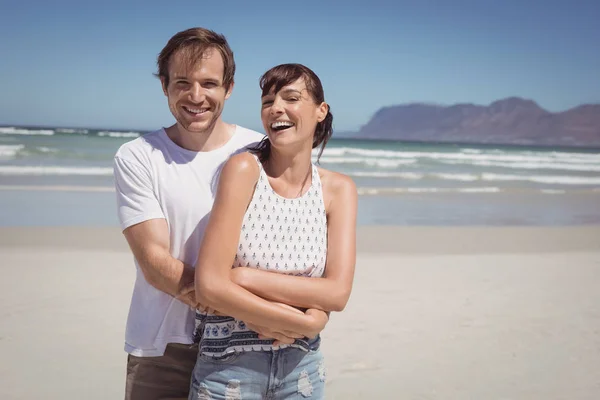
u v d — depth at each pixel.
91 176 17.27
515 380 4.94
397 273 8.03
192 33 2.54
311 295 2.38
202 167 2.65
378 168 26.39
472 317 6.41
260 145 2.56
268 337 2.36
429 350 5.50
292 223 2.45
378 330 5.94
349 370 5.03
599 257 9.51
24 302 6.34
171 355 2.71
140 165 2.58
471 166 29.17
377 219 12.27
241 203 2.34
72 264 7.83
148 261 2.51
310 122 2.44
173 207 2.59
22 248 8.47
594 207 15.91
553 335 5.97
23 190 13.88
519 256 9.35
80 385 4.64
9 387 4.53
